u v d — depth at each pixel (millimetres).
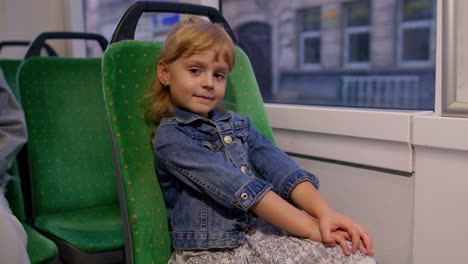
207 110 1023
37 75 1571
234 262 942
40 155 1542
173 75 1021
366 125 1196
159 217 1037
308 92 1912
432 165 1081
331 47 2781
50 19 2592
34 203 1522
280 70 2020
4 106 1354
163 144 1008
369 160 1218
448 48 1017
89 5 2652
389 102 1393
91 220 1451
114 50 1044
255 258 941
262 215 961
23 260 960
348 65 2895
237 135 1099
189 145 995
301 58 2383
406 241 1171
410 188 1146
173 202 1047
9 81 1825
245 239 1002
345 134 1253
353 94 1955
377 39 3061
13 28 2605
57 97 1597
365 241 906
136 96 1050
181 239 1004
